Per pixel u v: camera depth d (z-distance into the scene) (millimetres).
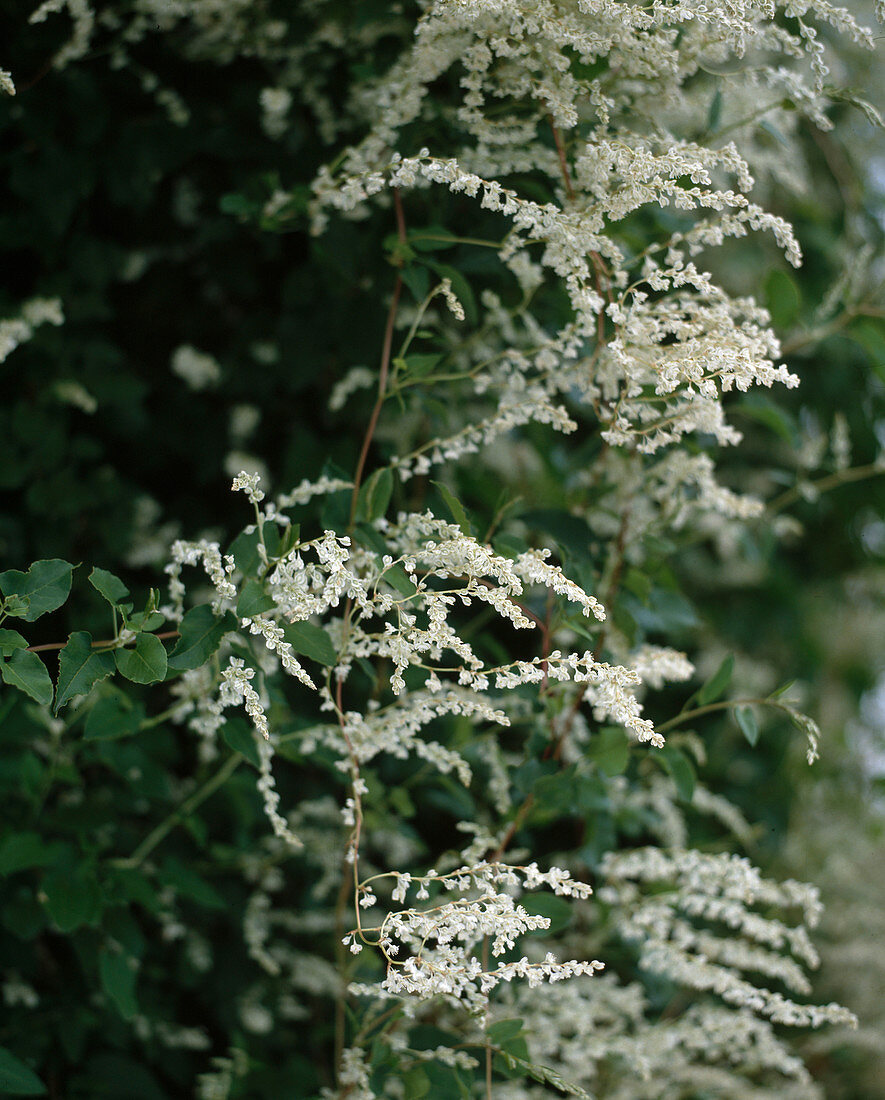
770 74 1161
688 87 1466
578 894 916
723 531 1792
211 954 1714
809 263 2305
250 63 1625
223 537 1804
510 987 1375
